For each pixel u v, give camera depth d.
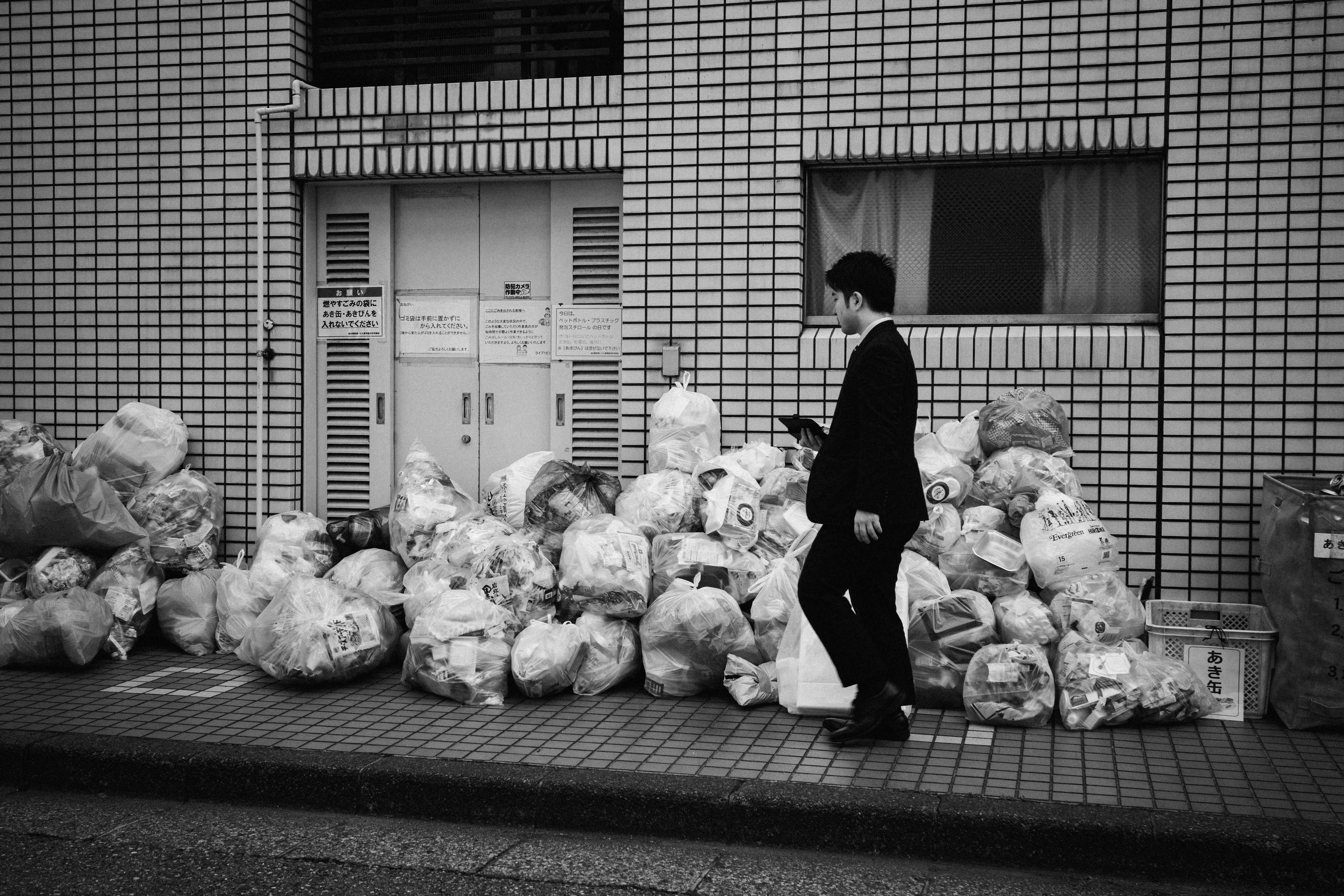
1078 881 3.82
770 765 4.44
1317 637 4.81
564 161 6.67
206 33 7.02
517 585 5.50
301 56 7.04
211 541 6.82
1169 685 4.89
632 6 6.55
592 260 6.85
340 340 7.14
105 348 7.23
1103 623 5.17
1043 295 6.38
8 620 5.87
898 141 6.26
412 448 6.59
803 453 6.03
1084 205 6.32
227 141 7.03
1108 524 6.09
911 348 6.25
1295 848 3.72
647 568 5.56
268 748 4.64
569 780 4.28
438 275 7.06
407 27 7.04
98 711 5.14
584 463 6.87
